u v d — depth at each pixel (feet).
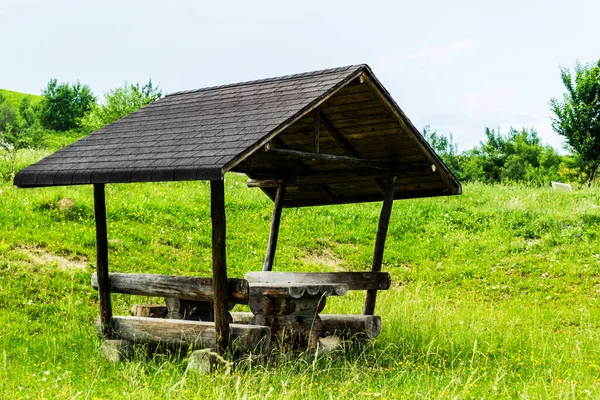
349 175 35.55
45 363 28.04
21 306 37.96
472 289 51.75
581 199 72.33
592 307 45.68
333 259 57.26
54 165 29.30
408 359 30.25
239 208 64.34
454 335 34.78
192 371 25.66
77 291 41.16
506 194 75.77
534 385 24.76
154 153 27.02
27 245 44.98
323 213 65.92
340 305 42.42
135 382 23.43
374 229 63.67
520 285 51.26
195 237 54.03
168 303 31.42
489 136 155.43
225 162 23.58
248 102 30.63
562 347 32.53
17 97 267.39
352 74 29.60
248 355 26.37
